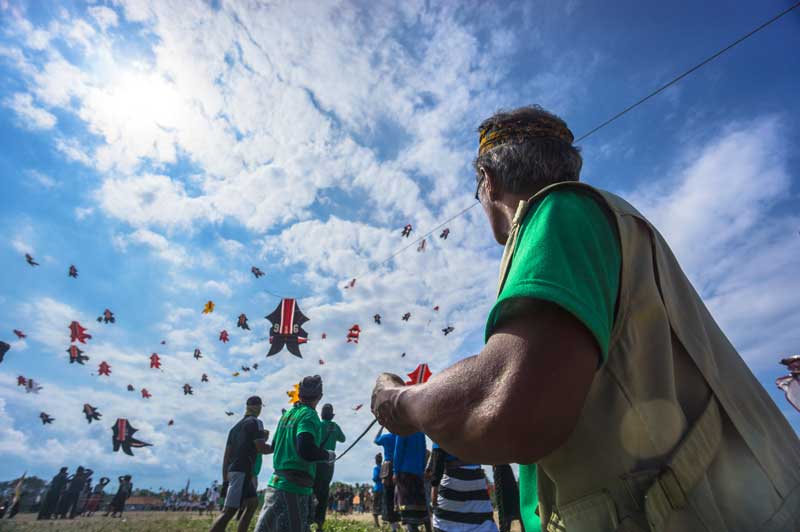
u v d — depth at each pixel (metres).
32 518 11.87
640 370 0.64
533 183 0.84
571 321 0.53
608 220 0.69
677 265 0.81
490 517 4.34
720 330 0.80
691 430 0.62
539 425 0.49
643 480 0.59
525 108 0.93
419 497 5.66
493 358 0.54
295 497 3.89
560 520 0.71
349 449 1.31
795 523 0.59
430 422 0.59
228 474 5.09
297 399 4.28
